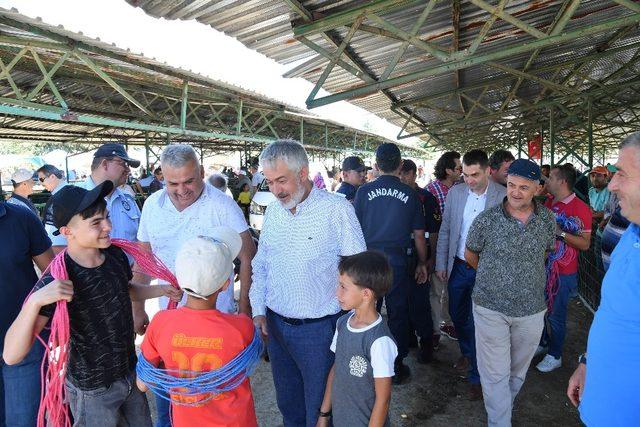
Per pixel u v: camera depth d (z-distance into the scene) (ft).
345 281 6.40
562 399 10.69
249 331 6.02
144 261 7.16
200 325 5.70
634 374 5.02
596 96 28.81
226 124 50.21
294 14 12.44
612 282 5.27
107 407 6.56
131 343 6.94
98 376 6.40
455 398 10.85
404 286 10.98
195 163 7.79
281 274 7.41
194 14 11.93
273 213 7.59
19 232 7.56
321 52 13.23
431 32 16.08
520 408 10.39
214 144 73.26
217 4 11.27
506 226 8.35
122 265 6.88
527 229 8.25
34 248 7.87
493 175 13.08
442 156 14.58
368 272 6.24
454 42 16.89
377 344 6.29
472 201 11.08
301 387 8.05
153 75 23.29
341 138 80.18
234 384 5.82
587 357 5.76
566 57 23.66
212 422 5.81
